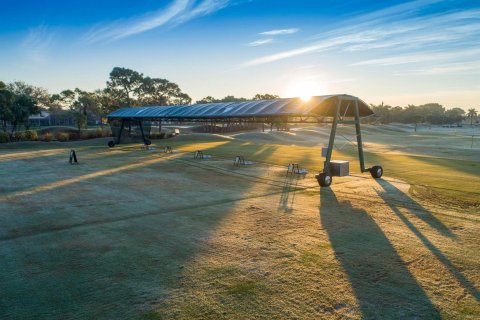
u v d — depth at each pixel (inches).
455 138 2970.0
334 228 422.6
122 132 1889.8
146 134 2004.2
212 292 266.2
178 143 1946.4
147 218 472.4
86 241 382.6
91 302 253.1
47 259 333.4
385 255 336.8
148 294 263.9
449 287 272.4
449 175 805.9
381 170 780.0
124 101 3577.8
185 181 764.0
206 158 1206.9
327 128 4005.9
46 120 3976.4
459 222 442.9
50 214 494.3
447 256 333.1
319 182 685.3
